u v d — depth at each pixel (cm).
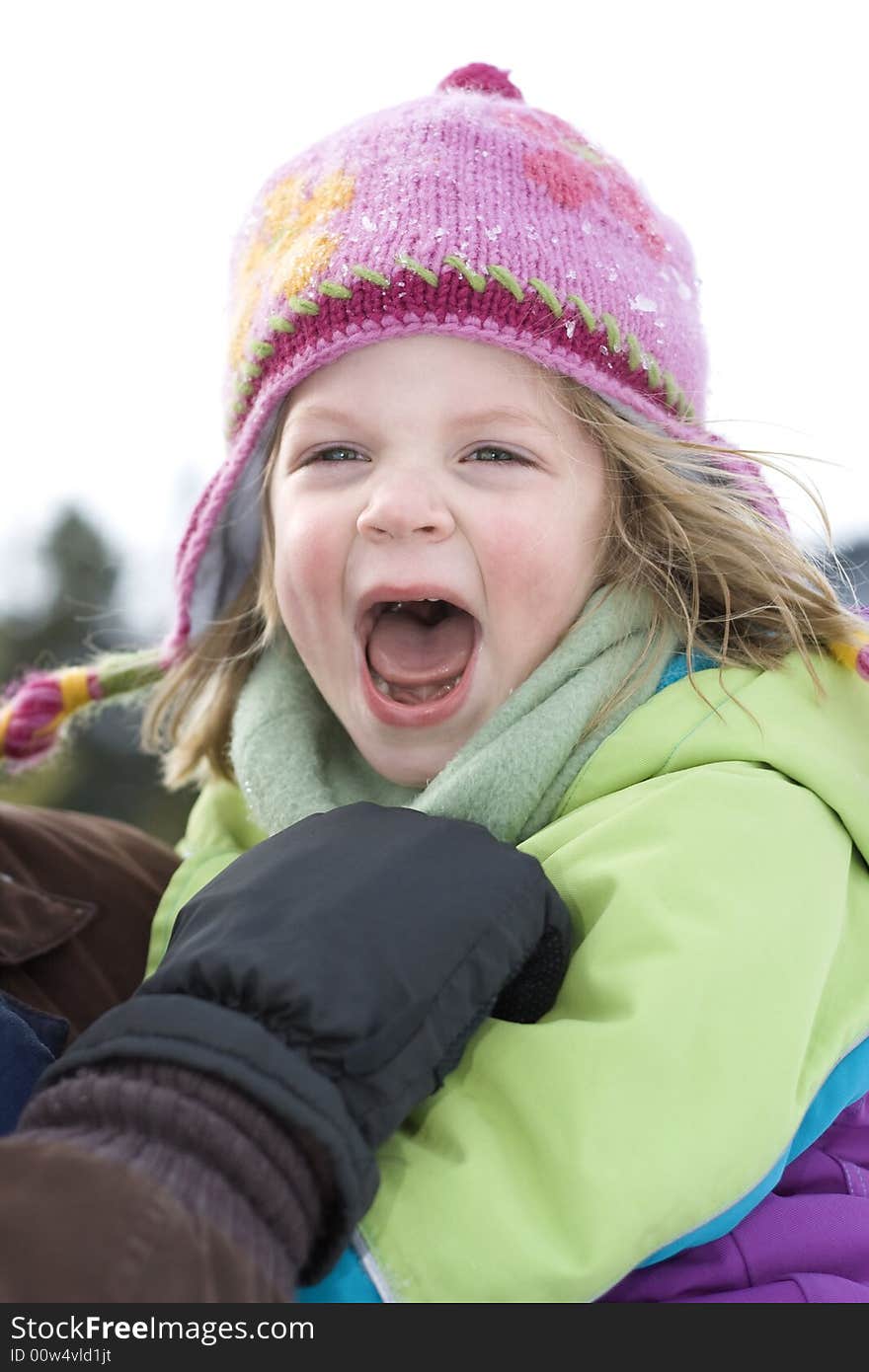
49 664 298
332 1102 79
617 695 126
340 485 132
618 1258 82
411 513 125
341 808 108
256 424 140
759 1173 89
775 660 129
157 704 171
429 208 128
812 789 113
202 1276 68
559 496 130
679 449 138
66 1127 77
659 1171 85
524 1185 87
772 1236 103
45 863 143
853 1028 104
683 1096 89
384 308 126
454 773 123
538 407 129
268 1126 77
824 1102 105
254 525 160
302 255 131
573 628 132
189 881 144
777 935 99
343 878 94
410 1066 85
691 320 145
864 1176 114
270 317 134
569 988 99
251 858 101
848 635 128
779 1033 94
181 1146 75
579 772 122
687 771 113
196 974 85
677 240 150
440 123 134
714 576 137
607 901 102
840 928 105
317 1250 80
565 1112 88
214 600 165
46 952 132
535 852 115
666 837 106
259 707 149
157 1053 78
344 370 129
